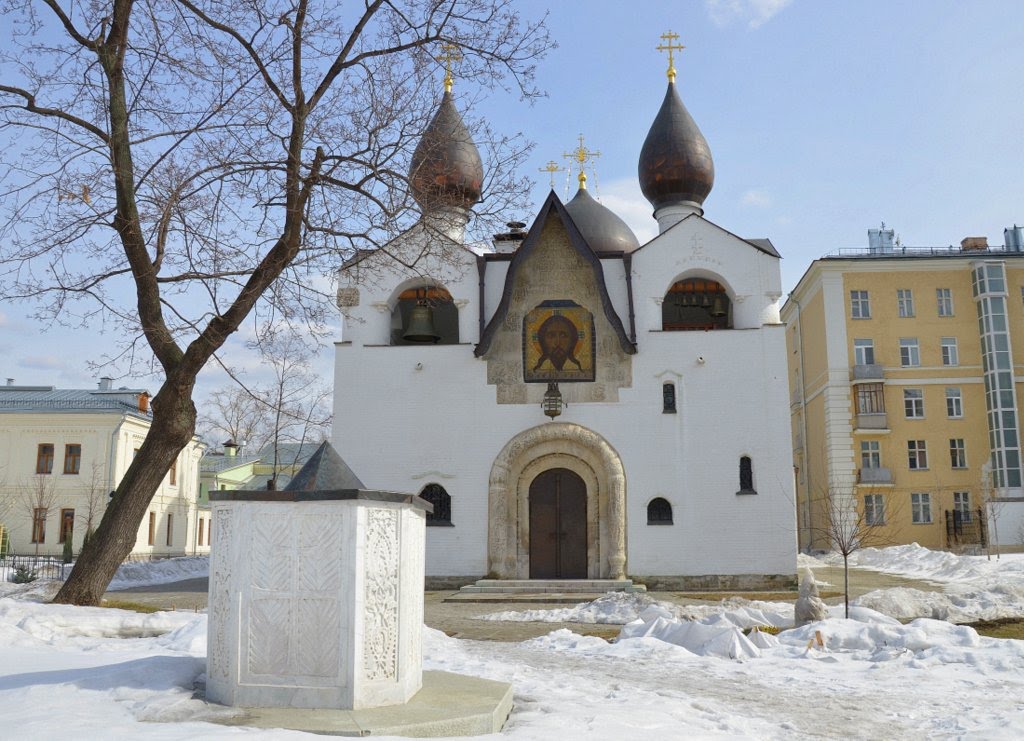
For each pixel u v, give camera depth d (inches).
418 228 693.3
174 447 639.1
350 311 1110.4
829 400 1740.9
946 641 506.0
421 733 266.8
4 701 286.2
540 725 288.8
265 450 2405.3
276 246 627.8
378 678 294.0
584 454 1059.3
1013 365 1723.7
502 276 1117.7
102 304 609.6
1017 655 469.4
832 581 1108.5
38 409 1740.9
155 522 1857.8
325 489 302.0
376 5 651.5
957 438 1727.4
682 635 553.6
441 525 1048.8
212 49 623.8
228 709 281.4
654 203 1316.4
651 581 1024.9
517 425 1067.9
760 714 351.3
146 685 306.7
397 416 1079.0
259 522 297.6
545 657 512.4
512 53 653.9
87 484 1717.5
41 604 581.9
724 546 1027.9
